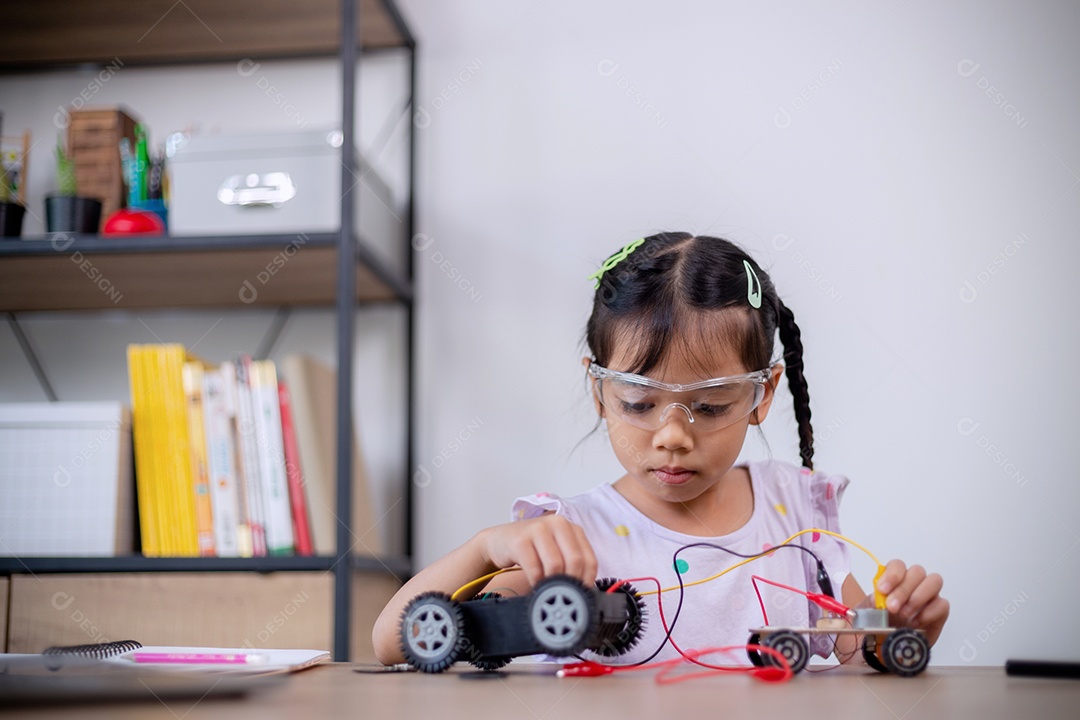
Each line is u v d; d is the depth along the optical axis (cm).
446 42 199
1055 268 183
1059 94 187
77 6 183
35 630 156
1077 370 181
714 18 193
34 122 204
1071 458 179
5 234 180
